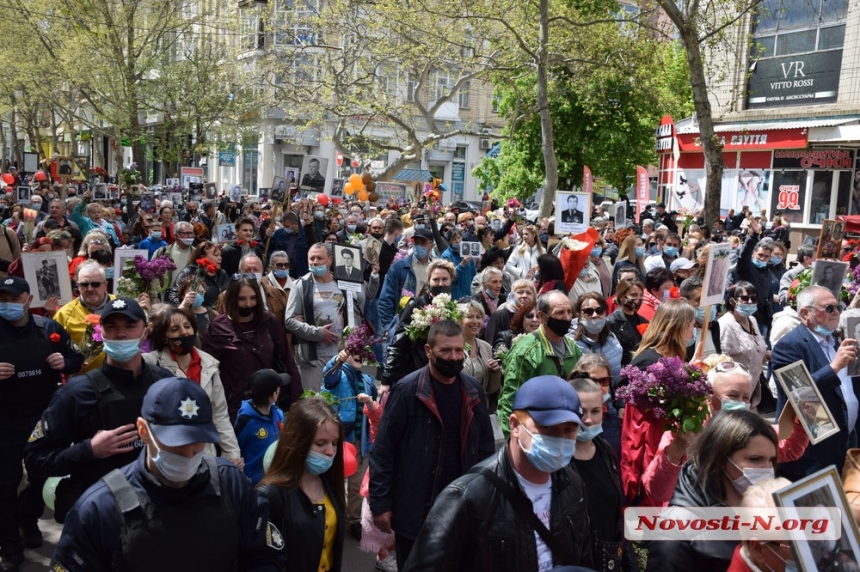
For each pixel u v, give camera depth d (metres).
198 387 3.09
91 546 2.96
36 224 13.76
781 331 7.90
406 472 4.70
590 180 22.39
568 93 31.17
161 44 36.56
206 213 18.42
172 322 5.40
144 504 3.00
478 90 49.16
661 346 5.92
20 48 36.16
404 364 6.09
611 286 11.85
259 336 6.50
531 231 12.16
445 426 4.75
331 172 45.41
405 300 7.44
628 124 32.16
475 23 23.28
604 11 25.11
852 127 23.33
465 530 3.21
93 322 5.97
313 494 4.06
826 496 2.78
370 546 5.34
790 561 2.76
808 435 5.12
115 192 26.34
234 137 36.56
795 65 26.06
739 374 4.99
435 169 49.03
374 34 26.09
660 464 4.46
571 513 3.35
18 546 5.56
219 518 3.10
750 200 28.03
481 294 8.63
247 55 36.06
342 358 6.43
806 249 11.76
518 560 3.17
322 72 29.31
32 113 49.72
